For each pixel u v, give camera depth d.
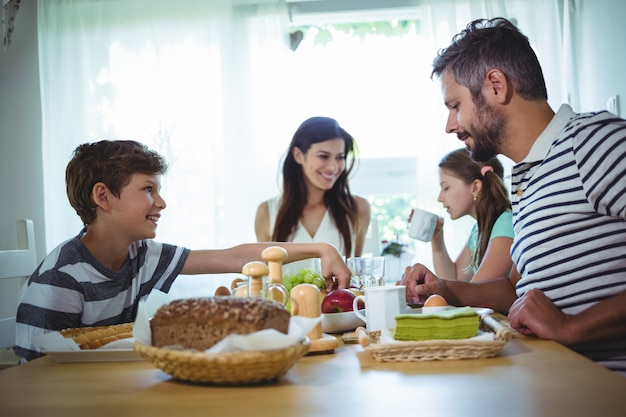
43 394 0.88
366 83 3.61
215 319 0.87
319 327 1.15
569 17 3.28
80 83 3.47
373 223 3.24
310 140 3.00
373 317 1.28
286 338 0.85
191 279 3.34
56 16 3.50
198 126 3.44
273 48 3.40
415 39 3.58
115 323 1.60
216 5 3.45
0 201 3.52
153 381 0.93
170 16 3.48
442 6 3.33
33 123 3.54
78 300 1.52
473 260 2.63
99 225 1.59
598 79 3.13
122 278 1.62
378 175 3.59
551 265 1.35
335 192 3.12
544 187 1.38
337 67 3.62
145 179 1.58
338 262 1.62
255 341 0.84
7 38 3.48
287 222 3.10
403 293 1.31
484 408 0.74
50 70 3.48
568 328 1.17
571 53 3.27
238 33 3.42
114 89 3.48
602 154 1.30
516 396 0.78
